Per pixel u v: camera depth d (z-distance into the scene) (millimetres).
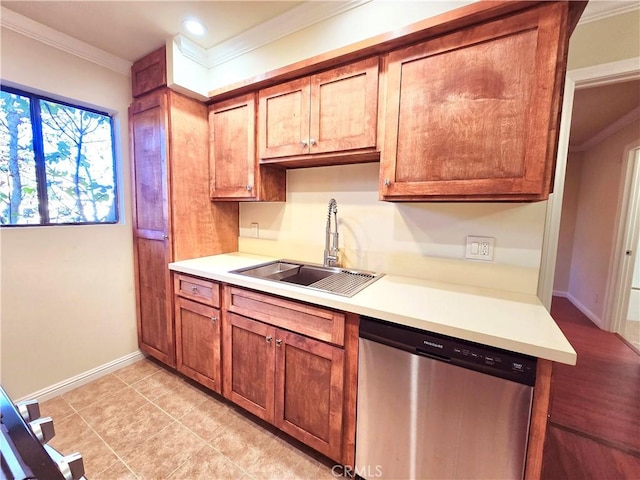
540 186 1028
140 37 1788
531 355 854
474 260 1447
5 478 369
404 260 1636
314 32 1697
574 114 2908
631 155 2957
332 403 1285
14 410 512
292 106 1596
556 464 1420
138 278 2193
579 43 1420
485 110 1095
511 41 1034
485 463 962
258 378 1548
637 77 1358
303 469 1369
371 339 1146
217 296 1686
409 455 1110
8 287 1645
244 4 1577
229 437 1544
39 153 1763
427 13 1404
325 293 1294
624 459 1458
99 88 1931
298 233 2035
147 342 2203
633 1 1301
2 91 1619
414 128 1233
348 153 1445
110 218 2115
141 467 1358
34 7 1512
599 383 2145
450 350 983
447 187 1185
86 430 1573
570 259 4520
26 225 1728
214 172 2045
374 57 1321
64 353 1881
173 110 1844
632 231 3012
